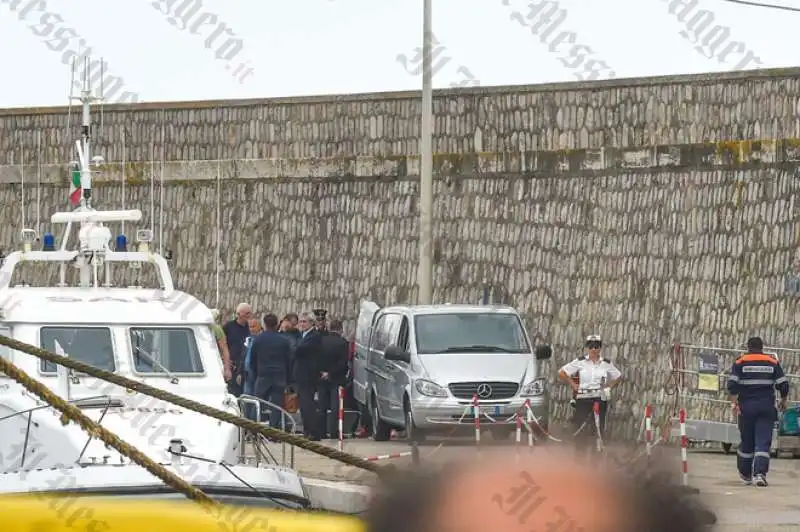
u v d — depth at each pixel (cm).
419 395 8712
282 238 11281
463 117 10794
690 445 9731
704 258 9869
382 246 10981
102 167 11650
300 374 9444
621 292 10175
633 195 10156
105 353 4884
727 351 9419
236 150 11419
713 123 9919
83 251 5475
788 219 9556
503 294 10612
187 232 11506
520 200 10562
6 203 11769
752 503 6125
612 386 8325
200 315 5097
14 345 2194
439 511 974
